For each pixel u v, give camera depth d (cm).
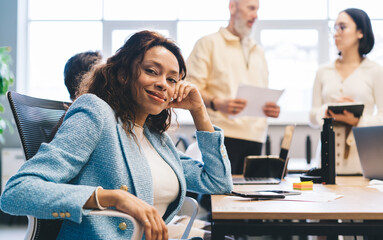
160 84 138
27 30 571
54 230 132
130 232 122
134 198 109
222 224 117
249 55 321
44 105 149
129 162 126
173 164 147
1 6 557
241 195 149
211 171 163
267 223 116
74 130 120
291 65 565
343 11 288
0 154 511
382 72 278
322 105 302
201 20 567
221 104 288
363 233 115
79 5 572
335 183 199
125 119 134
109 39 572
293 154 544
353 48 287
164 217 148
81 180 122
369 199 142
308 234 116
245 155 309
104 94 137
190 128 546
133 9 572
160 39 144
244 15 308
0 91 484
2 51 484
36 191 108
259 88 276
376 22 548
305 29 564
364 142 220
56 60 573
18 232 468
